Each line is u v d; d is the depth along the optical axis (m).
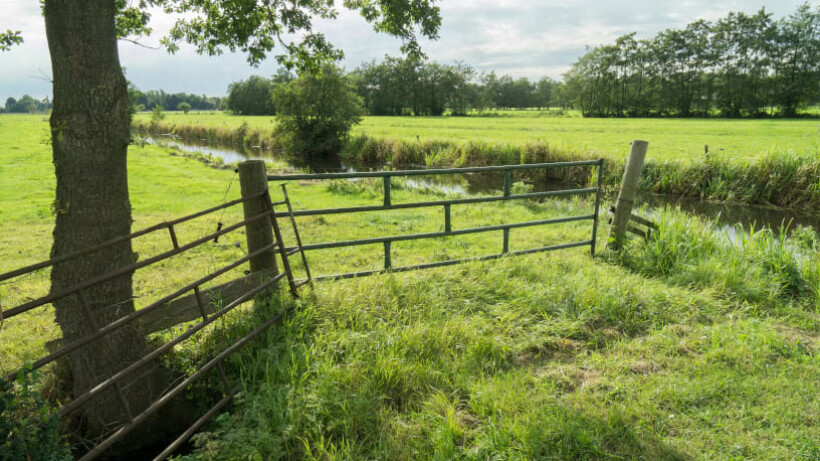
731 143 29.20
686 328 4.46
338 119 31.78
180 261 7.26
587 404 3.21
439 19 5.28
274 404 3.11
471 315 4.57
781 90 77.75
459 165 22.75
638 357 3.95
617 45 94.81
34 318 5.12
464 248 7.89
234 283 4.08
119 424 3.49
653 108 92.56
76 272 3.23
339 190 14.09
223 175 18.14
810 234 7.02
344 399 3.20
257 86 107.12
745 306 4.97
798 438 2.92
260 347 3.82
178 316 3.84
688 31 88.62
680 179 15.97
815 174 13.92
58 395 3.59
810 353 4.01
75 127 3.04
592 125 56.31
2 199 12.41
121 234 3.35
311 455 2.75
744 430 3.02
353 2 5.58
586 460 2.76
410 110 117.44
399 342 3.85
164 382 3.74
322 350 3.80
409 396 3.37
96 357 3.36
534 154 21.41
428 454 2.80
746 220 12.57
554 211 11.73
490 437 2.88
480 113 116.56
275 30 5.34
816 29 76.31
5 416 2.22
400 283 4.86
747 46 80.94
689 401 3.29
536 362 3.91
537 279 5.44
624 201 6.51
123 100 3.20
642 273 6.05
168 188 14.63
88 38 2.96
